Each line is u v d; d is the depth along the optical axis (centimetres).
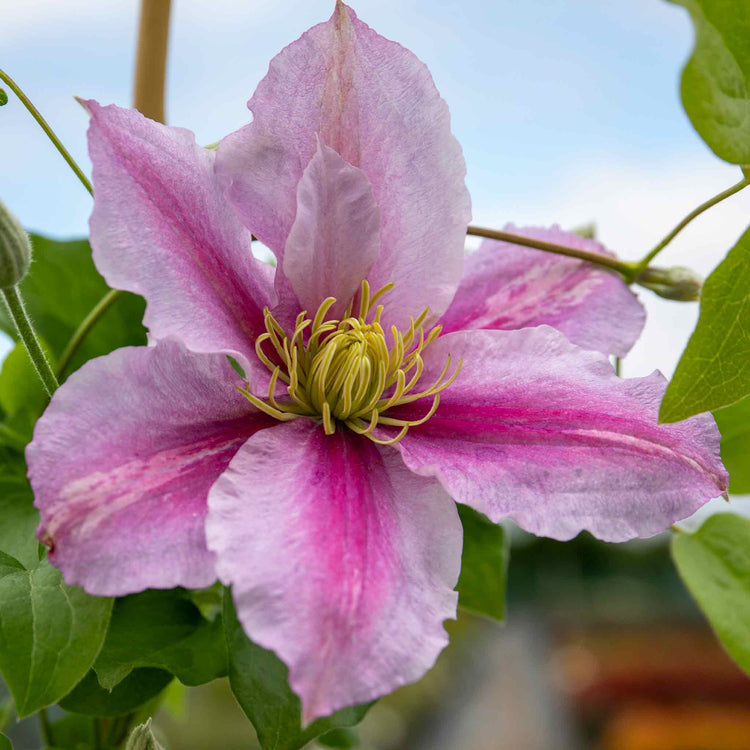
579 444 17
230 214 17
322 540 15
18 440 23
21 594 17
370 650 14
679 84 15
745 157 16
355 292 19
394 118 18
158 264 16
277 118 17
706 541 24
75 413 15
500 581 26
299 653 13
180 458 16
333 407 19
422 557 16
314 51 18
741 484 25
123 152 16
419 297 19
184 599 20
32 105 19
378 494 17
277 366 18
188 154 17
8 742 20
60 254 25
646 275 22
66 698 20
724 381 16
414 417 18
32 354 17
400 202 18
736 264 16
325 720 17
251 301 18
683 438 17
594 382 18
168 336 15
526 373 18
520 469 17
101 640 16
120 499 15
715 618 23
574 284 22
